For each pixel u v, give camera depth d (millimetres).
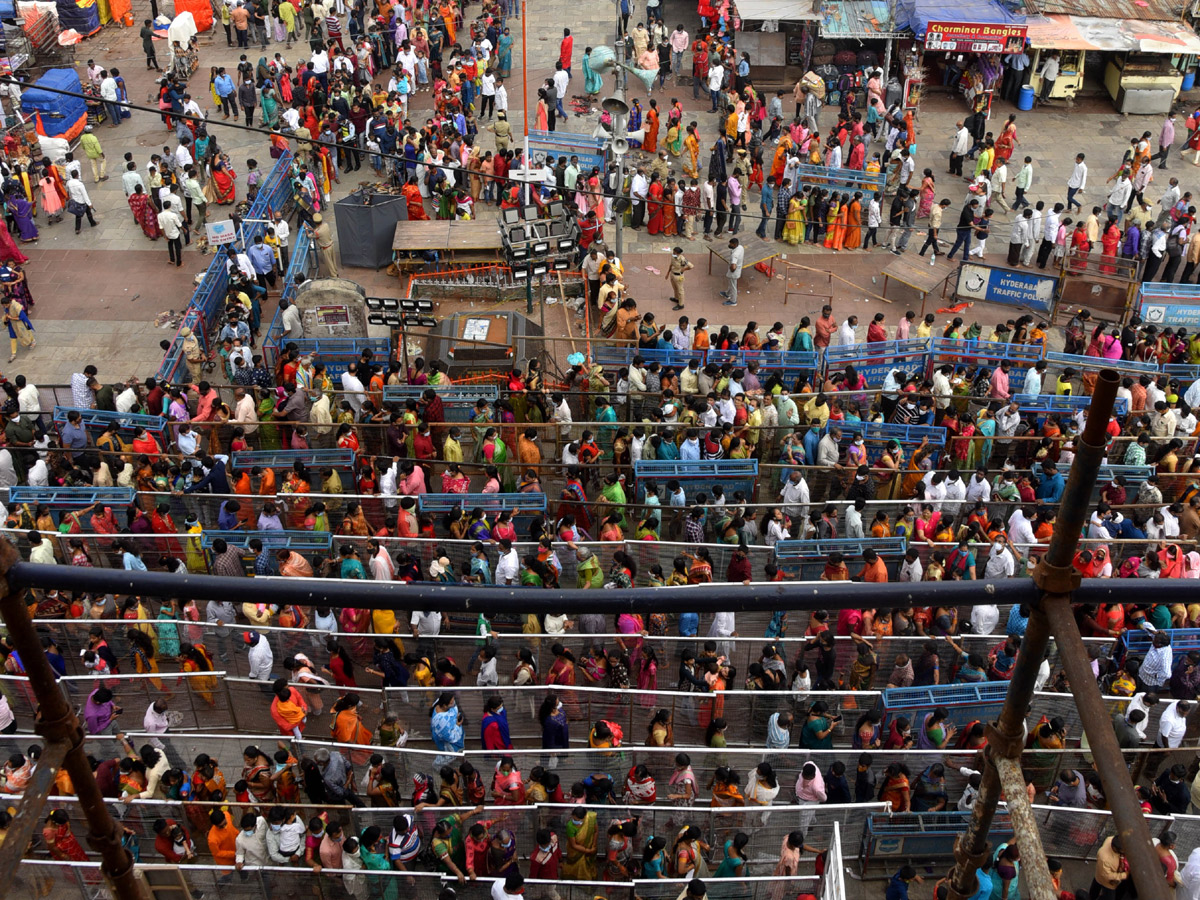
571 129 36312
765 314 28594
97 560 19250
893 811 15031
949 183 34312
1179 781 15062
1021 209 32875
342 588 4742
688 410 22547
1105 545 19453
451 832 14086
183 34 38219
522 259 25703
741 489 21312
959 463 22719
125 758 14844
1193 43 36219
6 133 32688
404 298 26047
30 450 21844
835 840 8656
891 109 35094
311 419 22531
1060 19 37188
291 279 26812
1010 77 38406
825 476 21812
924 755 15219
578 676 17047
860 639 17156
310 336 25734
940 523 19953
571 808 14188
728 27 39531
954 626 17891
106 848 5500
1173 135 34875
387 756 15125
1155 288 27594
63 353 26672
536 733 16844
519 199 30984
